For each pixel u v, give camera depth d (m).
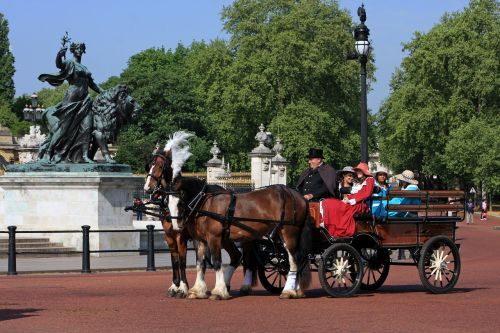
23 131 139.50
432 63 102.00
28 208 37.84
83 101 38.22
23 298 21.38
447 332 15.93
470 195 95.12
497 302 20.39
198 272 21.11
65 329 16.19
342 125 102.25
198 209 20.72
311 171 22.20
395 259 33.22
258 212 20.67
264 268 22.20
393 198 22.08
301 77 101.94
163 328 16.33
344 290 21.58
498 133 95.00
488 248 44.88
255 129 104.00
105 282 25.97
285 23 101.88
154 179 20.92
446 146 97.12
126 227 38.19
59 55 38.06
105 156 38.19
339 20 104.94
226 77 105.06
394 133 105.50
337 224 21.19
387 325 16.72
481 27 106.25
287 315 18.06
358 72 104.62
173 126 103.62
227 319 17.52
